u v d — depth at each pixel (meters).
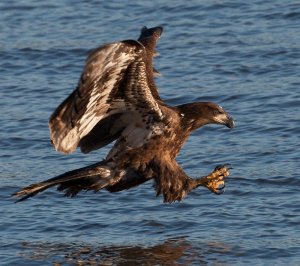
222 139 18.81
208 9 25.70
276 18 24.91
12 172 17.64
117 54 11.76
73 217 15.67
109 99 12.55
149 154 13.35
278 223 15.25
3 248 14.60
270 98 20.47
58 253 14.41
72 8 26.41
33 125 19.62
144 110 12.94
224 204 16.02
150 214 15.72
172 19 25.23
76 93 11.93
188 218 15.54
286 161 17.69
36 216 15.72
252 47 23.17
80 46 23.72
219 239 14.76
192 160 17.94
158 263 14.02
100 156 18.23
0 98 21.11
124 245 14.64
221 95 20.72
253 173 17.22
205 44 23.53
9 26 25.34
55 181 13.22
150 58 14.34
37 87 21.62
